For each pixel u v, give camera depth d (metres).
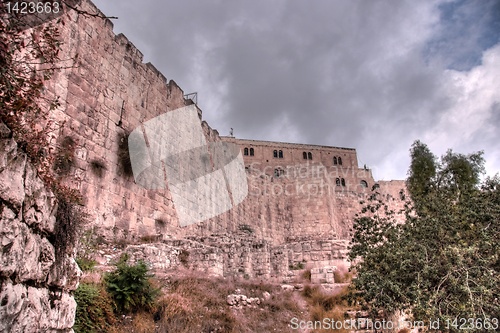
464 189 13.09
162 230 23.16
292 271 20.84
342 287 17.03
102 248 16.88
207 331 12.11
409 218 12.57
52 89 16.45
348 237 47.41
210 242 21.84
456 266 10.56
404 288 11.22
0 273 4.24
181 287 14.13
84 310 9.59
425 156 25.69
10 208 4.54
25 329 4.64
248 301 14.68
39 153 5.97
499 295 10.33
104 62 20.22
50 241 5.71
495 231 11.30
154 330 11.05
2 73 5.24
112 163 19.80
